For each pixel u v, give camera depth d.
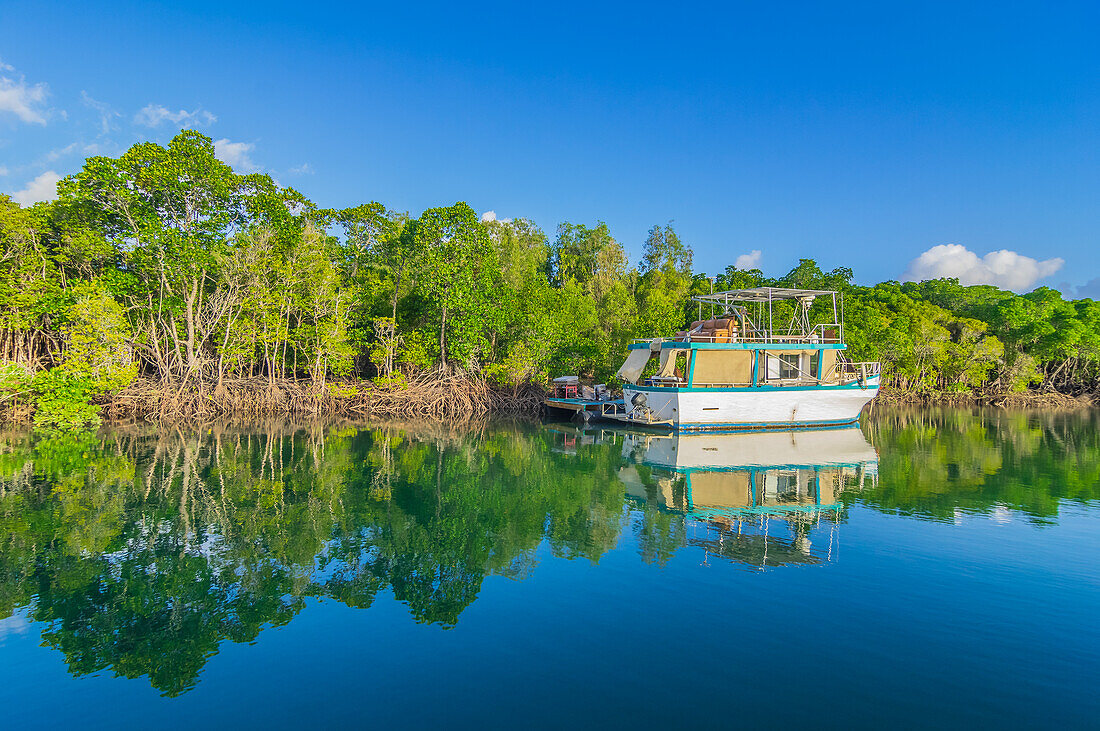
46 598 10.31
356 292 42.47
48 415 29.88
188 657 8.34
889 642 8.64
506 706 7.06
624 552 12.80
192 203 35.59
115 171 32.66
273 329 39.03
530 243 71.19
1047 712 6.94
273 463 22.53
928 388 57.81
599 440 30.52
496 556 12.60
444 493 18.38
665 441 29.98
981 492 18.30
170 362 36.78
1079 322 59.50
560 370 48.62
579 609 9.88
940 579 11.09
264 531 14.18
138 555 12.45
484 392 43.84
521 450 27.12
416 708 7.04
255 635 8.98
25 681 7.73
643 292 65.00
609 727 6.62
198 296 37.81
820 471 21.92
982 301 71.69
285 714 6.96
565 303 51.31
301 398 39.44
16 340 34.41
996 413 47.88
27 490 17.75
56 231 35.38
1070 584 10.79
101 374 32.03
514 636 8.90
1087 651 8.38
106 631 9.14
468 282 42.19
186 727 6.74
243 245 36.62
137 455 23.70
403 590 10.72
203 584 10.95
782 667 7.96
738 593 10.52
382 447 27.28
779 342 35.25
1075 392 62.47
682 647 8.52
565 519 15.56
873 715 6.84
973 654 8.30
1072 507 16.34
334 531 14.30
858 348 51.16
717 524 14.99
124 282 34.25
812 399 33.66
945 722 6.72
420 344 44.03
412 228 42.34
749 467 22.88
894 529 14.32
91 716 6.94
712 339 32.59
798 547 13.05
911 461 24.02
